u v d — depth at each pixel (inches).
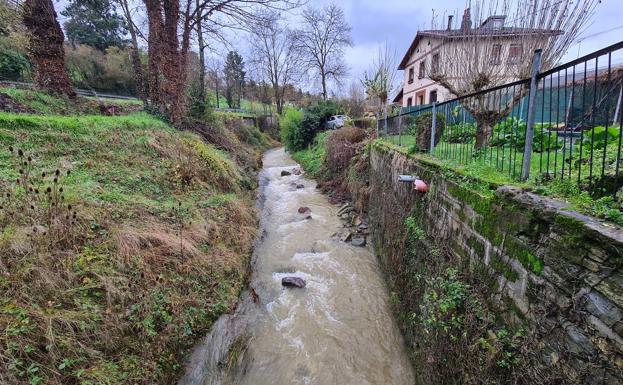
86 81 801.6
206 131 429.4
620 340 55.0
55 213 131.3
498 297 93.3
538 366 73.7
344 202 363.9
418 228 164.6
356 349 149.2
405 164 199.8
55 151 198.4
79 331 101.9
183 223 188.4
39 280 106.3
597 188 79.0
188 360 124.0
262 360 141.1
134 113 365.1
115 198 177.6
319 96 1421.0
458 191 123.3
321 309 177.3
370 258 237.6
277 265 224.7
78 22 939.3
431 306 122.6
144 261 142.2
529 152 100.5
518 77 165.8
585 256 63.1
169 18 367.9
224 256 189.2
